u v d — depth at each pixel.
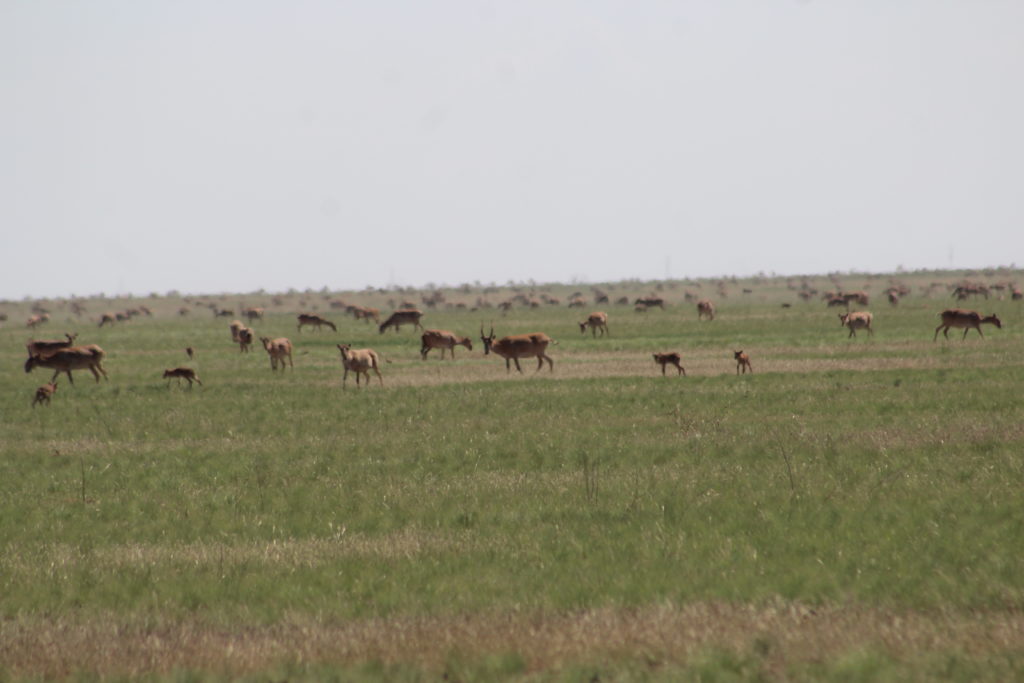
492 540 51.69
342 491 64.94
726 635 36.59
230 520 58.12
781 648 35.16
